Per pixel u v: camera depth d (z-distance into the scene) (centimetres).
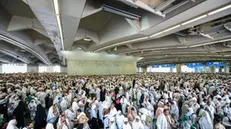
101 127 684
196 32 1296
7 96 860
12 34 1323
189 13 734
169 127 583
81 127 527
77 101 787
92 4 777
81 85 1473
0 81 1725
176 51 2573
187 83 1603
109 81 1770
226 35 1355
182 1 653
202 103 746
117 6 852
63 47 1867
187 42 1683
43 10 677
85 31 1579
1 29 1111
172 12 778
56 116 632
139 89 1123
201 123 605
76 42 2244
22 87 1239
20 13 1160
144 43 2094
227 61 4491
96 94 1082
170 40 1814
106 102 805
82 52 2822
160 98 938
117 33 1369
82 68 2961
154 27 977
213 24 1099
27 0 593
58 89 1122
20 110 678
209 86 1402
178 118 755
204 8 673
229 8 659
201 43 1689
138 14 1005
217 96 927
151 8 688
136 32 1142
